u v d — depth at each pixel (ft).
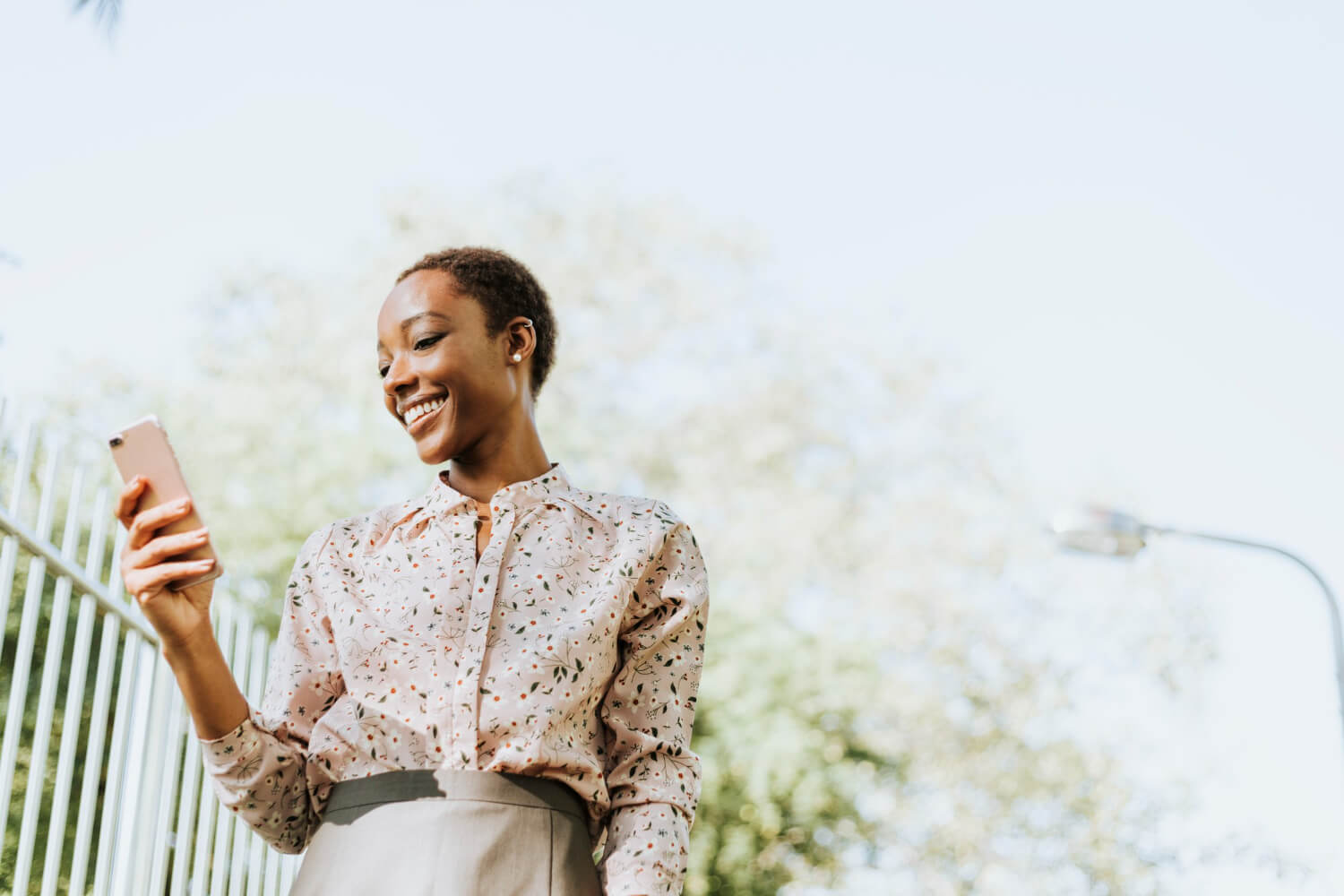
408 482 41.93
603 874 6.07
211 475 40.88
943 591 46.39
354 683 6.01
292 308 44.52
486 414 6.63
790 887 40.37
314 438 42.04
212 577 5.52
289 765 5.95
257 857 11.91
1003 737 45.16
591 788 6.03
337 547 6.48
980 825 43.39
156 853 10.55
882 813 42.86
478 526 6.46
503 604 6.16
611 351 48.49
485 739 5.82
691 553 6.73
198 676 5.65
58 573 9.57
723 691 41.14
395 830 5.66
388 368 6.68
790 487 47.32
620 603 6.33
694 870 39.50
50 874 9.30
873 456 48.98
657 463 46.93
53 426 9.63
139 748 10.48
